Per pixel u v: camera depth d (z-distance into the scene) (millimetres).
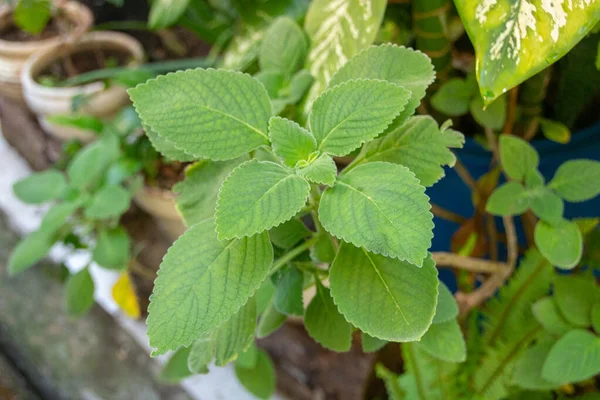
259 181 482
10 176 1453
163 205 1027
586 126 856
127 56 1386
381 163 488
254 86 515
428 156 550
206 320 480
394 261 508
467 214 932
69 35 1312
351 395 973
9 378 1100
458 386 761
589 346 643
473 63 836
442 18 725
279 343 1055
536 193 656
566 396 778
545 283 741
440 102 748
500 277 738
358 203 473
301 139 509
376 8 662
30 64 1302
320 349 1018
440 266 912
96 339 1139
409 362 743
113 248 933
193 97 502
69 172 936
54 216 900
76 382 1084
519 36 523
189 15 1159
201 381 1067
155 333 476
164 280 488
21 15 1286
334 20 685
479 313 842
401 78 530
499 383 742
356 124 503
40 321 1170
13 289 1222
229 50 932
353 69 539
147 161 1013
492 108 731
